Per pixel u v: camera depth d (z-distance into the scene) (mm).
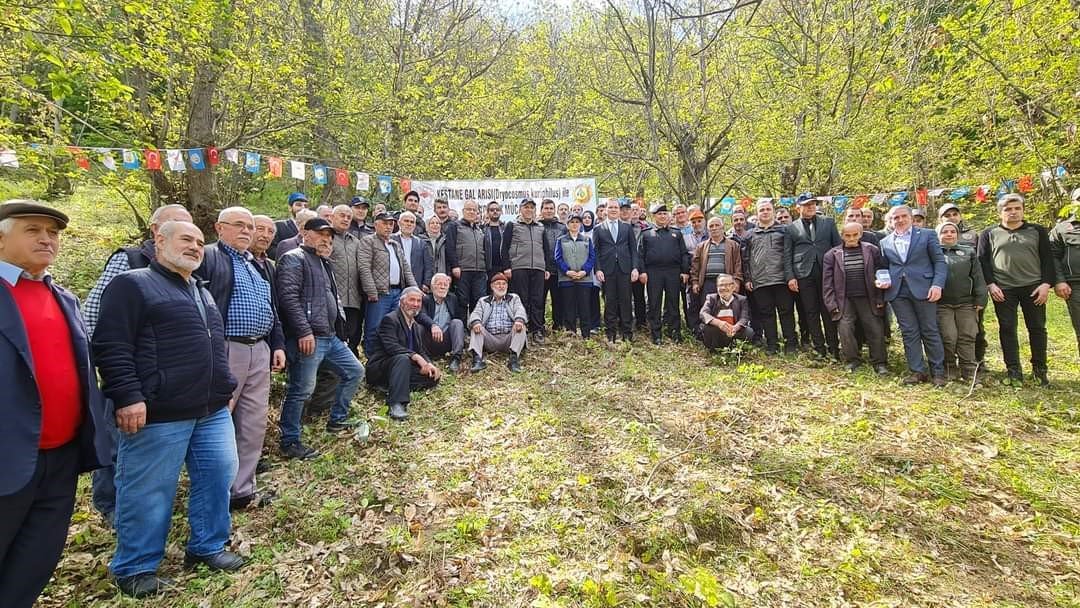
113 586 2801
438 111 12125
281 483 3869
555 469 3961
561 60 16062
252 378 3588
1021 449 4199
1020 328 8234
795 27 11203
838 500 3566
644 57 10688
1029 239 5582
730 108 9250
